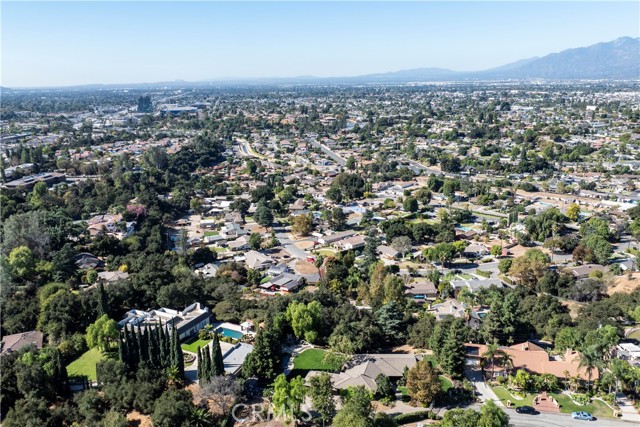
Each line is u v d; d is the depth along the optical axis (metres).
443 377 142.88
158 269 198.75
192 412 117.75
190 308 176.12
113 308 171.75
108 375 128.75
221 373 131.38
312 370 145.12
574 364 143.38
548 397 133.25
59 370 130.38
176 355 134.38
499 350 146.50
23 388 122.75
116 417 114.25
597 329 144.75
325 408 122.38
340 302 183.50
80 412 120.50
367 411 114.25
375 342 161.75
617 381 131.38
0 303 167.12
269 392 130.75
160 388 127.44
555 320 164.25
